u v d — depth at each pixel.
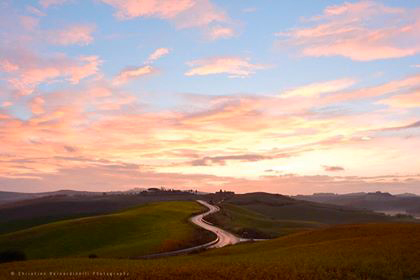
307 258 44.03
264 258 48.53
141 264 49.62
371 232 61.34
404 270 34.69
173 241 107.00
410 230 58.22
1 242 119.44
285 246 63.47
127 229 131.62
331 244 53.72
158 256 87.06
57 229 127.31
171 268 42.31
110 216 150.75
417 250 41.88
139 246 99.12
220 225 165.00
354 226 69.06
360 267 36.78
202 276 36.97
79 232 124.12
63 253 104.81
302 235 71.00
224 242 116.94
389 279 32.84
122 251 94.12
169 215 180.38
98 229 127.94
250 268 39.28
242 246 72.31
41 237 120.38
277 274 36.50
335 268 37.34
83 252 104.94
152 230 129.75
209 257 58.28
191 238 117.69
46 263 54.09
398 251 42.19
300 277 35.00
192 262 49.81
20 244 115.19
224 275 36.97
